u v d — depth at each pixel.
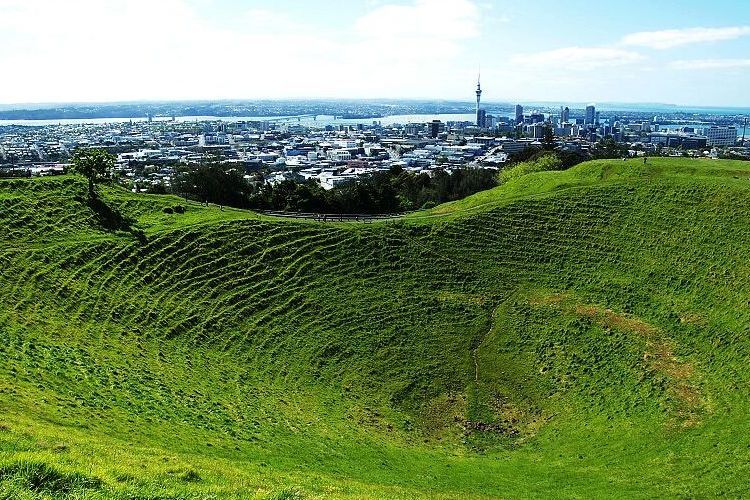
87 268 61.28
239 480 26.17
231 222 73.81
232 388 48.88
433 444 46.59
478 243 76.38
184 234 69.62
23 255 60.59
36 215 68.94
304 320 62.12
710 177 82.62
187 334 56.53
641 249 71.62
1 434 25.12
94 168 75.88
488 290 69.56
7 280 55.97
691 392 48.84
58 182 76.44
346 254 72.44
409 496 31.03
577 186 86.81
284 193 114.88
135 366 47.47
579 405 51.06
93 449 26.72
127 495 20.50
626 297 64.81
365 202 113.88
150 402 40.59
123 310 57.00
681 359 53.84
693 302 61.12
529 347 60.41
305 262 69.88
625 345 57.28
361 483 32.88
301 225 75.81
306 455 37.72
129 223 73.25
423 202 141.25
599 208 80.00
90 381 41.34
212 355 54.66
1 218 66.19
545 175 99.19
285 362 55.97
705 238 69.62
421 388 55.25
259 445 37.62
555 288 68.94
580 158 167.00
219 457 33.19
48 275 58.38
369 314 64.19
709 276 63.75
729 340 53.88
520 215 80.50
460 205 95.50
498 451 45.72
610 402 50.28
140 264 63.94
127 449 29.16
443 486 36.47
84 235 67.50
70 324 52.38
